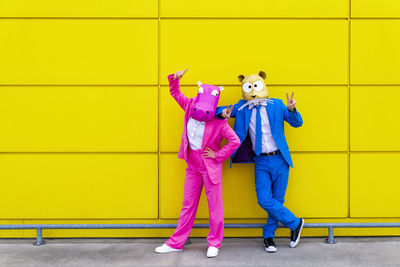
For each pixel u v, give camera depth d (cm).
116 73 375
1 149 374
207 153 332
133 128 376
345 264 315
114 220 379
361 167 379
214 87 329
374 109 378
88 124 376
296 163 379
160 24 375
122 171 377
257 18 376
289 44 376
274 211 342
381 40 376
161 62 375
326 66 376
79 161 377
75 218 378
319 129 378
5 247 359
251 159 352
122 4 374
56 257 333
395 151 379
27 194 376
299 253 340
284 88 377
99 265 315
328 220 379
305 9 375
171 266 312
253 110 348
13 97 374
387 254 337
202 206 379
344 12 375
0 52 373
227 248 354
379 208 379
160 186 378
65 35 373
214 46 376
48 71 374
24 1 372
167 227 364
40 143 375
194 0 374
